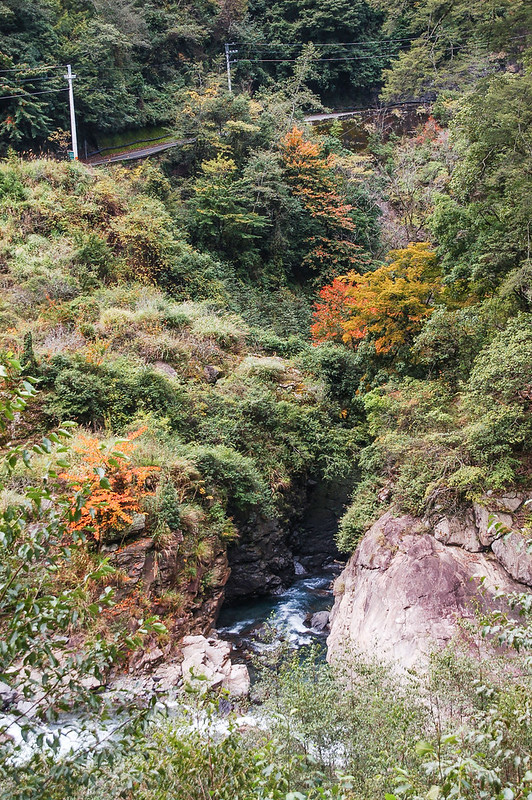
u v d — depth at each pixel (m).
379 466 13.34
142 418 13.38
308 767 4.60
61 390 12.87
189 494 12.38
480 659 5.86
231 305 21.44
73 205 20.22
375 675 6.02
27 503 2.94
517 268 12.61
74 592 2.98
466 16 35.44
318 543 16.47
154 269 20.36
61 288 17.19
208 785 3.48
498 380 10.75
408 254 16.36
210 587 12.05
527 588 9.01
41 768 3.12
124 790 3.28
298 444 16.17
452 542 10.16
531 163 12.72
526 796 2.87
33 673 7.70
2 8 23.62
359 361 17.33
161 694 3.36
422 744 3.09
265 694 6.38
